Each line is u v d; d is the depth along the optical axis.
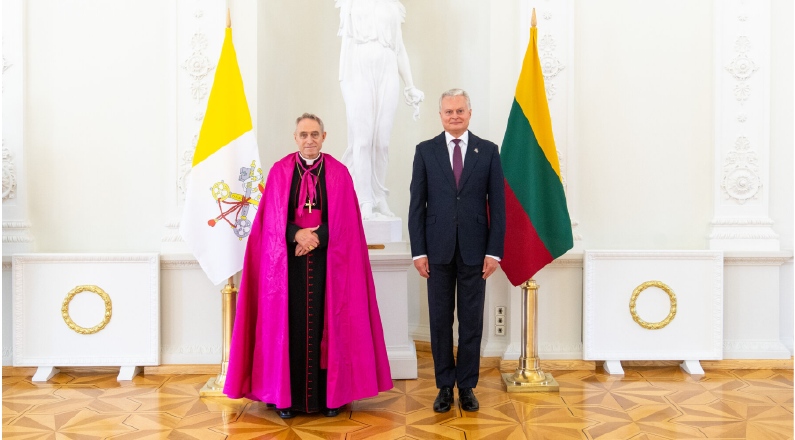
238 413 2.96
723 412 2.94
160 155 3.91
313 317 2.88
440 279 2.93
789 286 4.00
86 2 3.89
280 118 4.32
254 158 3.39
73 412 2.97
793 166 3.98
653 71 4.02
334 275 2.87
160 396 3.26
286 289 2.84
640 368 3.86
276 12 4.23
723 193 3.97
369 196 3.70
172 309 3.78
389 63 3.67
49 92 3.88
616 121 4.03
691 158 4.02
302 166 2.98
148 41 3.90
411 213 2.98
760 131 3.95
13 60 3.80
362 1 3.66
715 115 3.96
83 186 3.91
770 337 3.90
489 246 2.90
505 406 3.05
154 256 3.69
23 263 3.65
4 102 3.81
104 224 3.92
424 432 2.66
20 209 3.83
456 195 2.91
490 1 3.97
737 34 3.94
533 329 3.43
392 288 3.60
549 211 3.51
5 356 3.75
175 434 2.66
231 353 2.93
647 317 3.81
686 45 4.01
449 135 3.02
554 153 3.53
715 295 3.79
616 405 3.06
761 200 3.96
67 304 3.66
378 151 3.74
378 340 3.02
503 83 3.97
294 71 4.46
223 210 3.33
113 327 3.69
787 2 3.96
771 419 2.83
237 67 3.39
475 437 2.60
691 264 3.81
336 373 2.83
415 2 4.58
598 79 4.02
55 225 3.90
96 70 3.90
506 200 3.52
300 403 2.86
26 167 3.85
